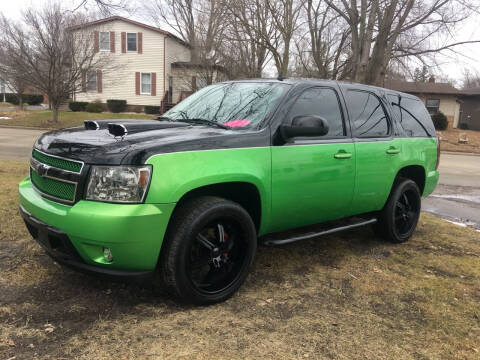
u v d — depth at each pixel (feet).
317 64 73.77
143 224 8.93
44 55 73.51
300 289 11.58
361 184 13.89
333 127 13.24
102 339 8.60
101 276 9.30
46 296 10.28
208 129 11.14
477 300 11.52
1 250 12.87
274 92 12.37
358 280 12.39
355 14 59.93
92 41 81.15
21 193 10.96
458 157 66.18
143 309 9.93
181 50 104.42
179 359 8.07
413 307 10.88
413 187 16.52
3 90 140.05
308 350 8.63
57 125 76.38
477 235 18.48
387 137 15.10
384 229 15.90
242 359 8.18
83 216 8.86
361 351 8.71
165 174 9.19
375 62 60.23
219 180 9.97
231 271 10.88
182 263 9.61
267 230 11.83
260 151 10.91
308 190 12.16
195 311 9.99
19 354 7.98
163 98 97.55
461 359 8.66
